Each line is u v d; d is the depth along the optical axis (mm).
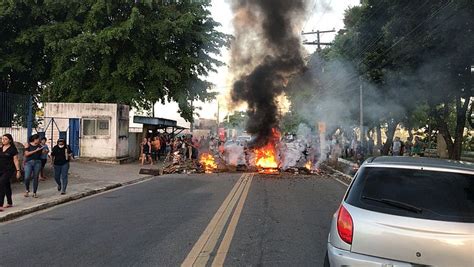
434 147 35844
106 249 6535
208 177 18750
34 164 11570
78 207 10617
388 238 3807
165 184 15945
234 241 7020
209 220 8766
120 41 26594
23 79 30016
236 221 8656
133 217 9172
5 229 8078
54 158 12359
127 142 25969
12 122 16531
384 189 4121
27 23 27016
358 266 3852
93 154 23844
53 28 25750
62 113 23859
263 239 7176
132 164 24250
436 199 3924
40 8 26281
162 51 27875
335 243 4109
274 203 11125
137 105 28906
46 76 29594
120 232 7699
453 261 3629
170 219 8891
